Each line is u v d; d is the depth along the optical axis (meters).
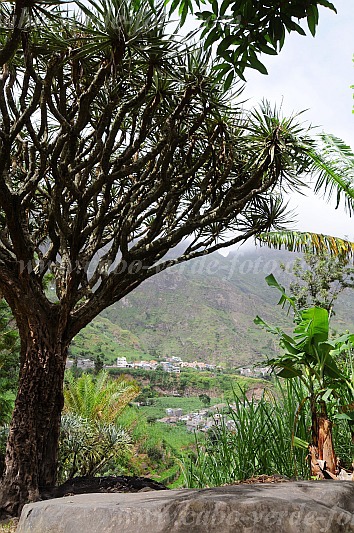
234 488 2.74
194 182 7.15
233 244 6.86
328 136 5.32
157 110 6.28
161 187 5.96
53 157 5.20
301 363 4.48
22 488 5.26
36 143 5.30
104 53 5.08
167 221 7.25
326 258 10.97
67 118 5.48
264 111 6.35
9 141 4.94
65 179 5.33
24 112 4.95
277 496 2.50
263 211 6.96
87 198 5.50
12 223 5.38
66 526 2.71
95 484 5.80
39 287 5.96
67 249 5.91
